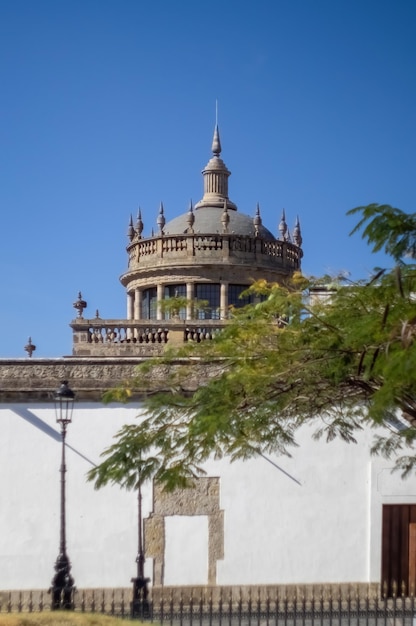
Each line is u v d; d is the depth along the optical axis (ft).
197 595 73.77
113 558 73.67
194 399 47.50
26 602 72.18
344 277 45.19
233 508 75.00
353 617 66.54
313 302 50.49
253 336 45.80
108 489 74.18
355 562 75.51
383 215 39.68
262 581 74.43
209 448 51.13
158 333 112.98
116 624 50.47
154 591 73.31
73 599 62.80
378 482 76.13
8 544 73.26
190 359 55.62
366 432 76.23
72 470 74.28
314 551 75.25
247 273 145.89
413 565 76.28
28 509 73.72
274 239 150.10
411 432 56.54
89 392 74.74
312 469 75.87
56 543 73.46
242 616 66.28
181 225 158.92
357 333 40.27
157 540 74.13
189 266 144.46
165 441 48.98
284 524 75.25
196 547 74.33
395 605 58.90
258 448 54.29
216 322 112.78
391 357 36.50
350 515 75.92
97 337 113.29
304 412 51.31
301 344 44.70
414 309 39.19
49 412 74.69
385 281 41.98
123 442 48.49
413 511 76.74
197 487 74.84
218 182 166.09
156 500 74.54
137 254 150.92
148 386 57.47
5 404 74.69
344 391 49.57
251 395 46.70
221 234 145.59
